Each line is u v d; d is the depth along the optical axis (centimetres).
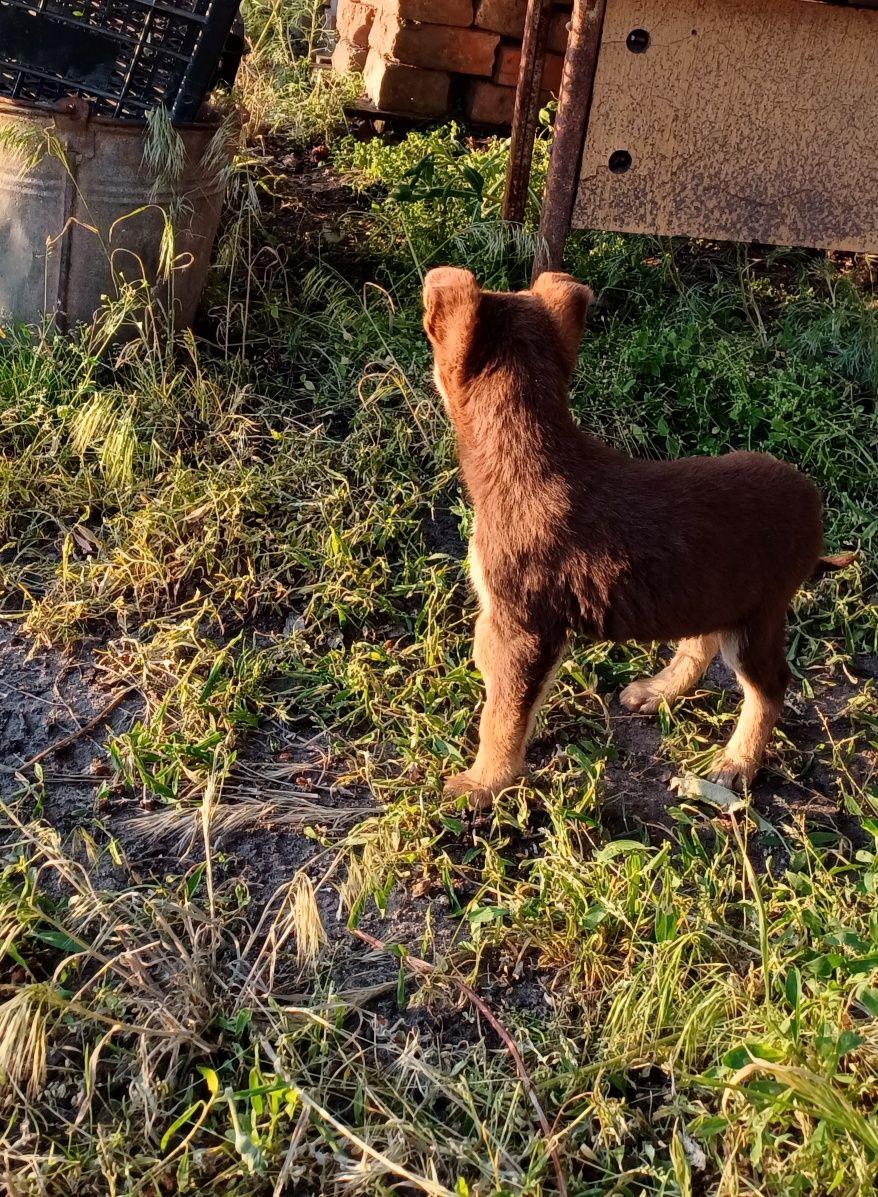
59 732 129
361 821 123
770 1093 96
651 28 164
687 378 173
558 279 123
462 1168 99
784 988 106
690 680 139
